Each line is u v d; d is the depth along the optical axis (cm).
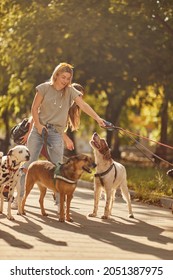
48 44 2100
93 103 3375
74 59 2145
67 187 840
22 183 927
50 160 943
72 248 664
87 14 2027
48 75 2255
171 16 2103
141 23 2091
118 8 2042
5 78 2423
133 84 2380
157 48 2250
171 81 2325
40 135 936
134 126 4334
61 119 934
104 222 891
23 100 2394
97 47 2159
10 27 2120
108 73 2398
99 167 920
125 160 3678
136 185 1458
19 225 796
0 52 2214
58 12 2016
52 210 974
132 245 713
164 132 2719
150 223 917
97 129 4100
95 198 938
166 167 2605
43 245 668
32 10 2078
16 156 846
